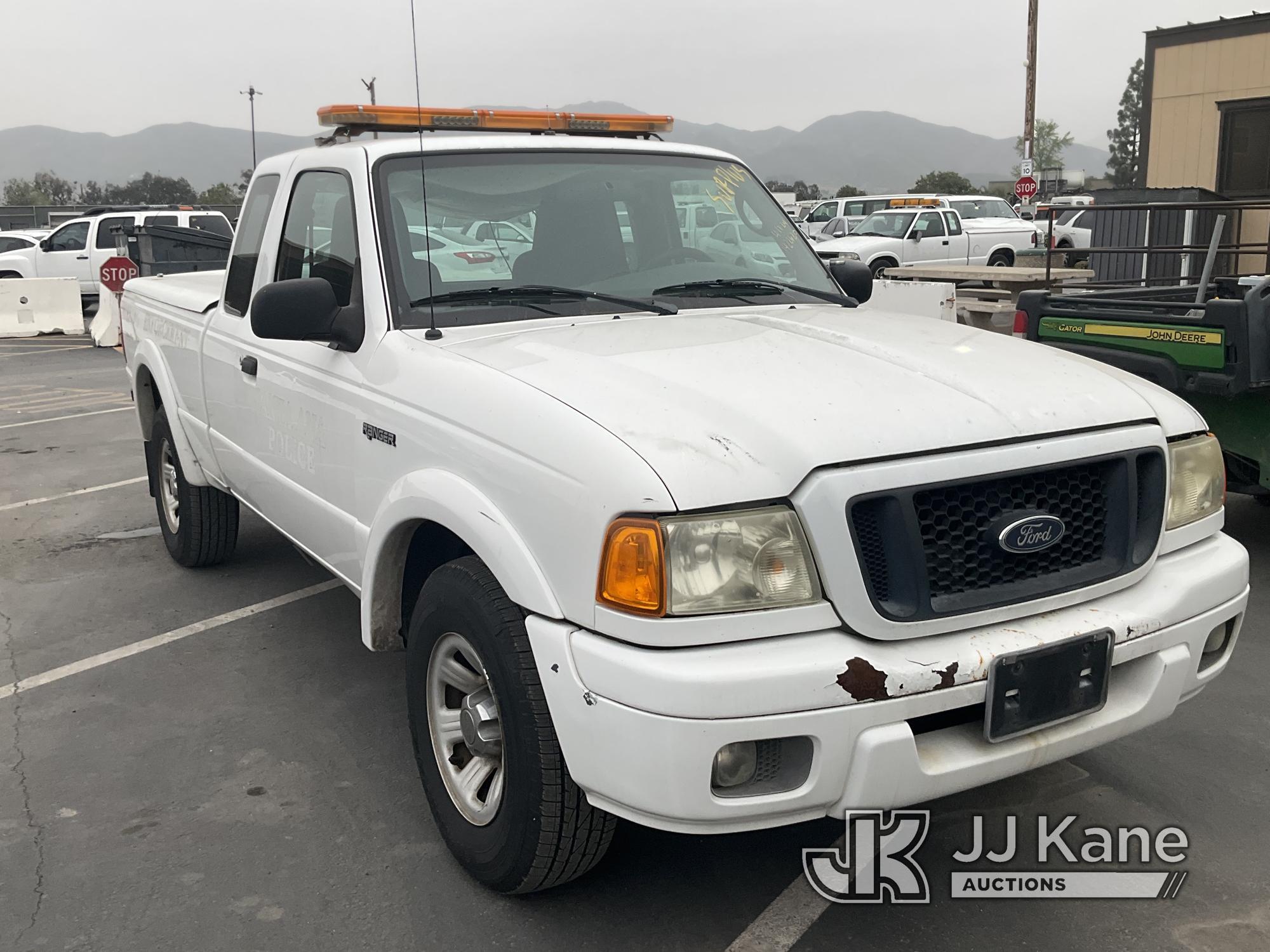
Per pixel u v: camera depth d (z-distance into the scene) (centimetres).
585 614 231
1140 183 1889
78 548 621
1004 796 332
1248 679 412
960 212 2473
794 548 225
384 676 434
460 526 266
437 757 298
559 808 253
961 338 312
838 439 232
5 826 325
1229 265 1211
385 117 390
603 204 364
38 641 477
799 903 281
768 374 260
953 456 237
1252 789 334
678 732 216
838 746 222
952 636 237
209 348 462
